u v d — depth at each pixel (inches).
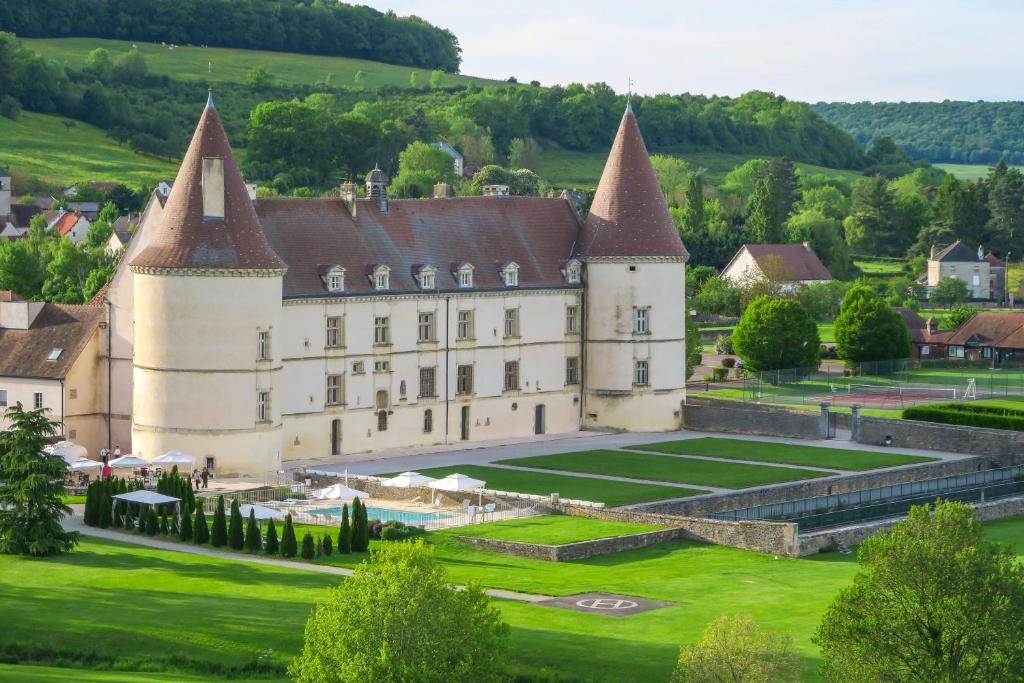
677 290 7204.7
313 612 3462.1
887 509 5575.8
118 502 5039.4
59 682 3309.5
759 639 3206.2
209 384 5812.0
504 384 6904.5
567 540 4862.2
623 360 7111.2
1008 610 3289.9
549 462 6289.4
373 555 3363.7
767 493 5708.7
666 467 6215.6
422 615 3198.8
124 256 6264.8
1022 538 5315.0
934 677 3262.8
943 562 3334.2
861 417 6988.2
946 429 6761.8
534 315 6993.1
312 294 6151.6
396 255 6540.4
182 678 3491.6
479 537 4899.1
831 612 3390.7
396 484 5433.1
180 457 5556.1
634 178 7160.4
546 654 3695.9
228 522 5034.5
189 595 4131.4
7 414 4660.4
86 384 6269.7
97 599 4065.0
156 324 5831.7
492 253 6919.3
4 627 3784.5
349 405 6323.8
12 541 4525.1
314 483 5743.1
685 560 4820.4
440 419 6668.3
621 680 3560.5
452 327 6683.1
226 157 5890.8
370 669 3142.2
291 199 6353.3
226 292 5792.3
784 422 7101.4
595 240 7130.9
